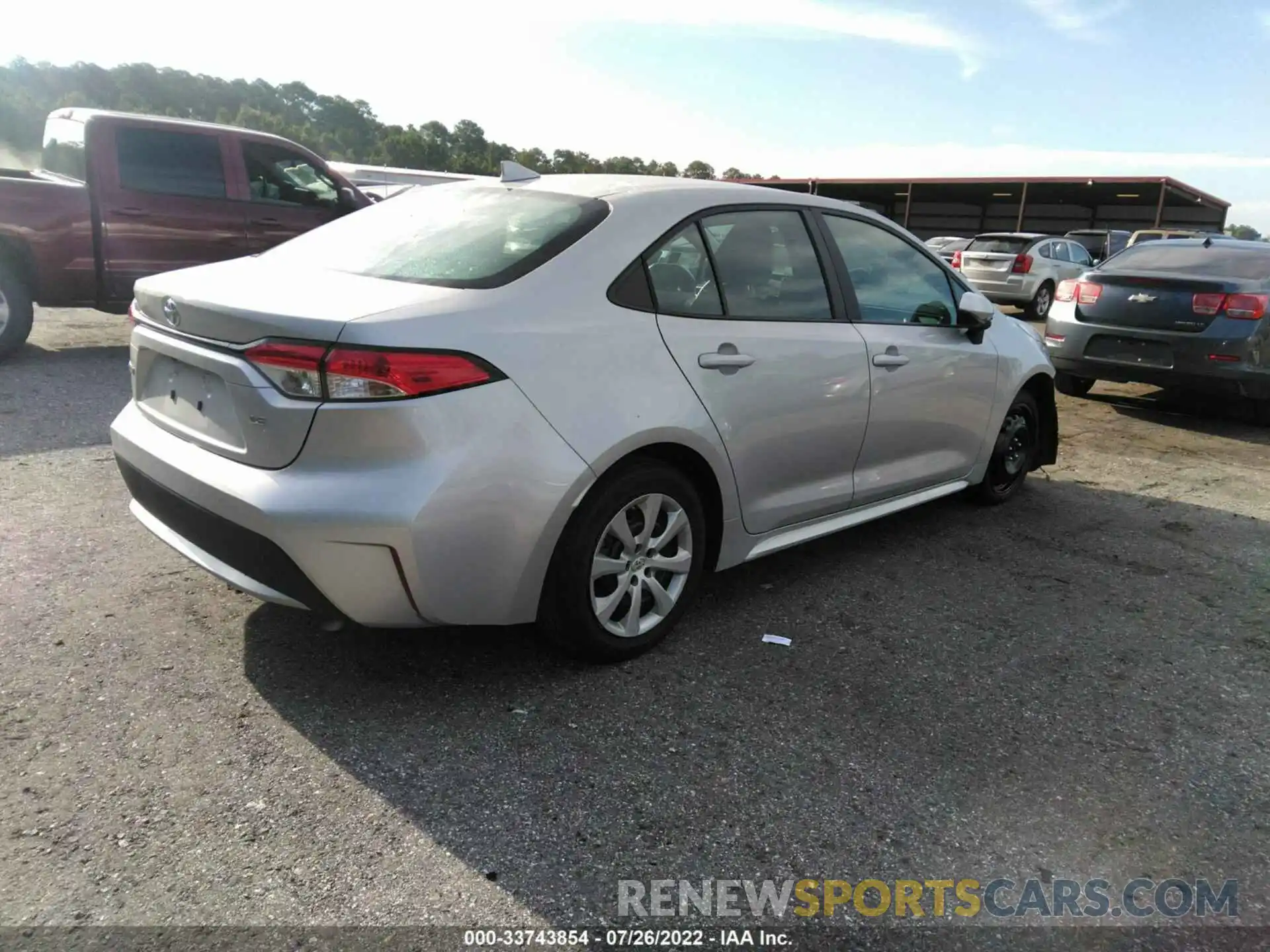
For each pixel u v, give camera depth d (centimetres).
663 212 314
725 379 313
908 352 395
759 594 377
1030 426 517
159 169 737
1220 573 429
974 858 225
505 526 256
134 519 407
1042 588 400
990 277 1650
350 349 235
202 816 222
